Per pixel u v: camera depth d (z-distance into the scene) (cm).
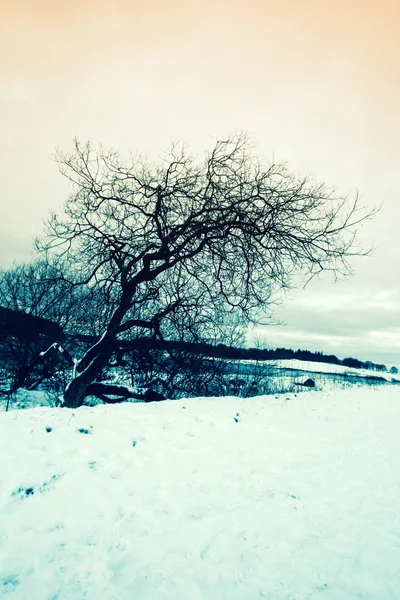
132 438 554
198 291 1237
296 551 324
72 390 1045
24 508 345
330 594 272
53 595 252
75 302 1355
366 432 798
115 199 1075
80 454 470
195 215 1088
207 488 437
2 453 434
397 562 314
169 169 1094
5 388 1494
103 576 275
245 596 264
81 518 346
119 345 1208
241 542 334
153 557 303
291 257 1051
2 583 258
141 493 406
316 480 489
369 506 419
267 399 1146
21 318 1569
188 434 618
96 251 1138
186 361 1414
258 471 502
